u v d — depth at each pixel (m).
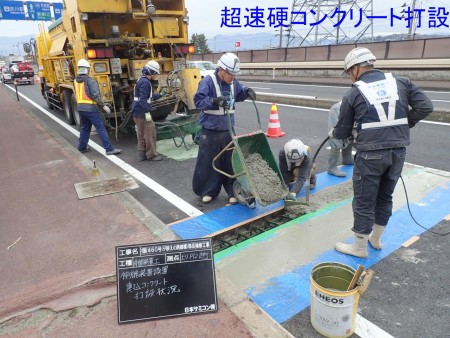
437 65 15.47
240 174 3.77
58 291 2.66
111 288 2.68
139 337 2.21
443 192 4.23
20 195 4.52
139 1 7.13
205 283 2.39
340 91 14.77
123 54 7.61
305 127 8.22
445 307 2.51
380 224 3.08
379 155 2.67
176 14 7.52
